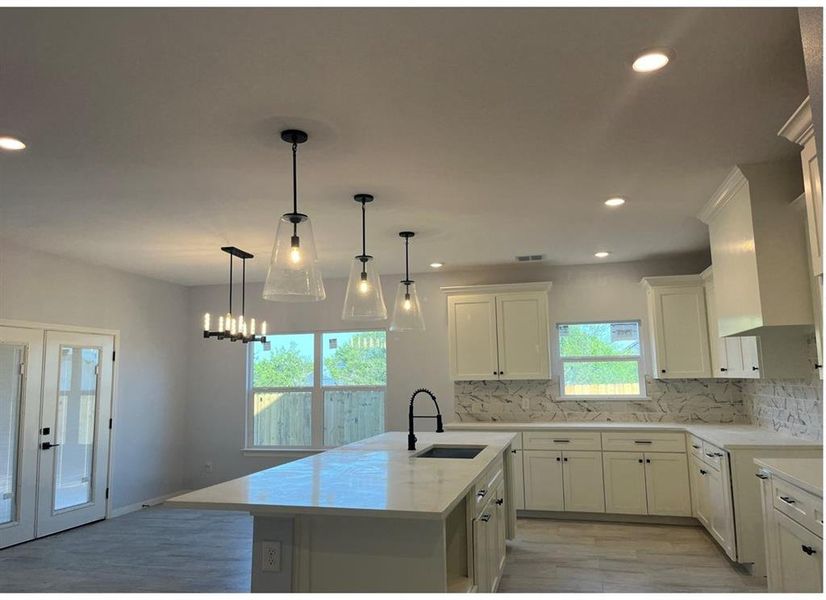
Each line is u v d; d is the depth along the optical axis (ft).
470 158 9.80
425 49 6.48
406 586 7.28
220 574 13.05
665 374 17.89
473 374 19.52
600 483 17.35
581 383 19.95
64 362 17.44
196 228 14.17
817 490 7.46
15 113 7.91
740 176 10.40
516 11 5.82
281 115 8.08
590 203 12.55
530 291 19.39
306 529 7.64
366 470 9.62
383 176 10.62
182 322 23.09
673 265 19.30
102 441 18.70
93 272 18.70
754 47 6.52
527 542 15.14
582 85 7.36
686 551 14.21
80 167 9.97
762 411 16.52
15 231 14.39
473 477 8.87
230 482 8.63
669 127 8.67
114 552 14.84
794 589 8.36
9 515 15.49
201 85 7.21
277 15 5.82
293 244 8.43
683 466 16.74
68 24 5.90
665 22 6.03
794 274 9.83
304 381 22.29
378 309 11.37
